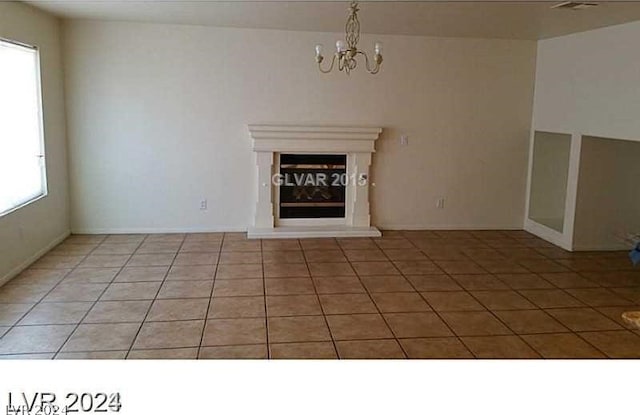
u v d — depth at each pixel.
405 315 4.18
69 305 4.26
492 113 6.88
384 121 6.72
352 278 5.05
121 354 3.44
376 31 6.21
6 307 4.20
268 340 3.70
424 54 6.62
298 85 6.49
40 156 5.52
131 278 4.93
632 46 5.15
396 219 7.00
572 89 6.11
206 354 3.47
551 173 7.07
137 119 6.30
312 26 5.99
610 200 6.14
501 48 6.74
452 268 5.43
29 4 5.03
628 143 6.05
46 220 5.66
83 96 6.16
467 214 7.09
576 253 6.08
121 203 6.46
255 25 6.02
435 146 6.87
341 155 6.73
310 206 6.80
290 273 5.16
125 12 5.39
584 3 4.37
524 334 3.88
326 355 3.49
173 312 4.16
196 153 6.48
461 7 4.69
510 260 5.75
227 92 6.40
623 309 4.39
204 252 5.81
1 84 4.60
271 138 6.42
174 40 6.20
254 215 6.68
